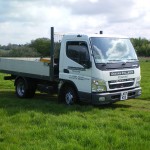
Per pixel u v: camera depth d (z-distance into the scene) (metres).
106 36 12.88
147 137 8.24
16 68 16.23
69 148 7.40
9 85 21.20
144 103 14.23
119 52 12.88
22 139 8.30
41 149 7.36
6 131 9.03
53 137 8.29
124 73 12.69
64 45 13.28
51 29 13.73
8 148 7.50
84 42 12.41
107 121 9.90
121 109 12.42
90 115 10.99
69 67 13.02
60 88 13.55
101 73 11.99
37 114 10.98
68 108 12.14
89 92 12.23
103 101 12.09
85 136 8.12
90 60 12.10
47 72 14.15
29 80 15.63
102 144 7.66
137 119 10.36
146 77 29.38
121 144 7.69
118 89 12.54
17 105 13.24
